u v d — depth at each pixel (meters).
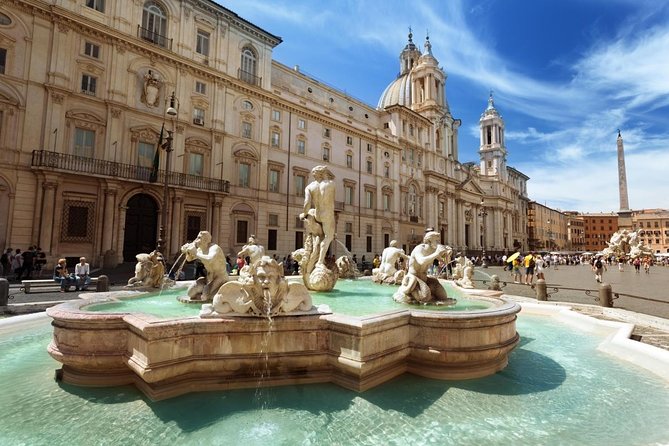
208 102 28.34
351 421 3.49
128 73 24.31
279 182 33.22
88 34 22.75
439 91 60.59
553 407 3.96
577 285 20.75
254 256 5.76
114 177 22.30
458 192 62.28
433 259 6.04
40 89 20.86
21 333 6.57
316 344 4.22
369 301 6.24
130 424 3.36
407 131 50.56
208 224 27.53
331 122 38.34
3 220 19.28
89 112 22.50
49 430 3.28
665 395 4.34
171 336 3.69
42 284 14.54
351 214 40.28
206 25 28.78
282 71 36.94
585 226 125.94
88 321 3.98
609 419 3.73
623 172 63.84
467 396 4.10
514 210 86.31
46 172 20.25
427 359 4.52
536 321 9.10
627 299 13.87
